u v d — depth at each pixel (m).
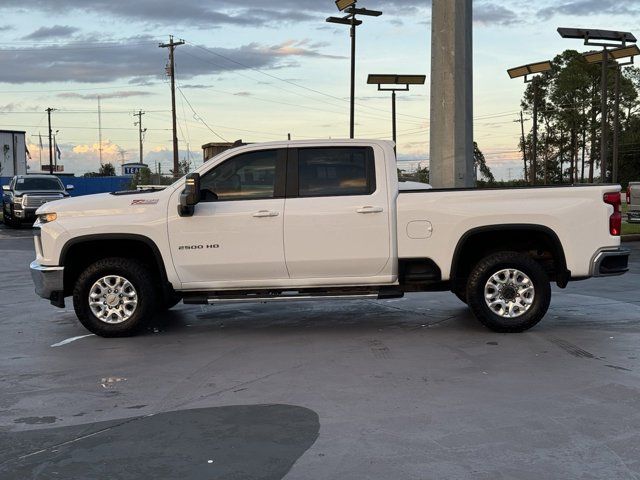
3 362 6.50
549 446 4.18
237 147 7.39
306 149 7.38
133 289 7.40
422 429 4.49
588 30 23.89
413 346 6.80
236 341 7.19
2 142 70.44
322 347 6.82
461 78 10.55
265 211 7.22
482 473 3.81
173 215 7.29
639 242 19.08
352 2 23.89
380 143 7.39
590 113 78.00
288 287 7.38
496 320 7.25
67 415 4.93
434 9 10.71
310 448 4.20
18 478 3.86
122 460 4.09
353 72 24.73
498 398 5.11
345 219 7.22
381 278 7.36
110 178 59.88
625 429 4.45
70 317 8.87
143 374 5.97
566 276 7.30
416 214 7.27
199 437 4.43
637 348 6.61
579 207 7.23
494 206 7.23
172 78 52.56
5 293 11.09
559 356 6.33
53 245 7.33
